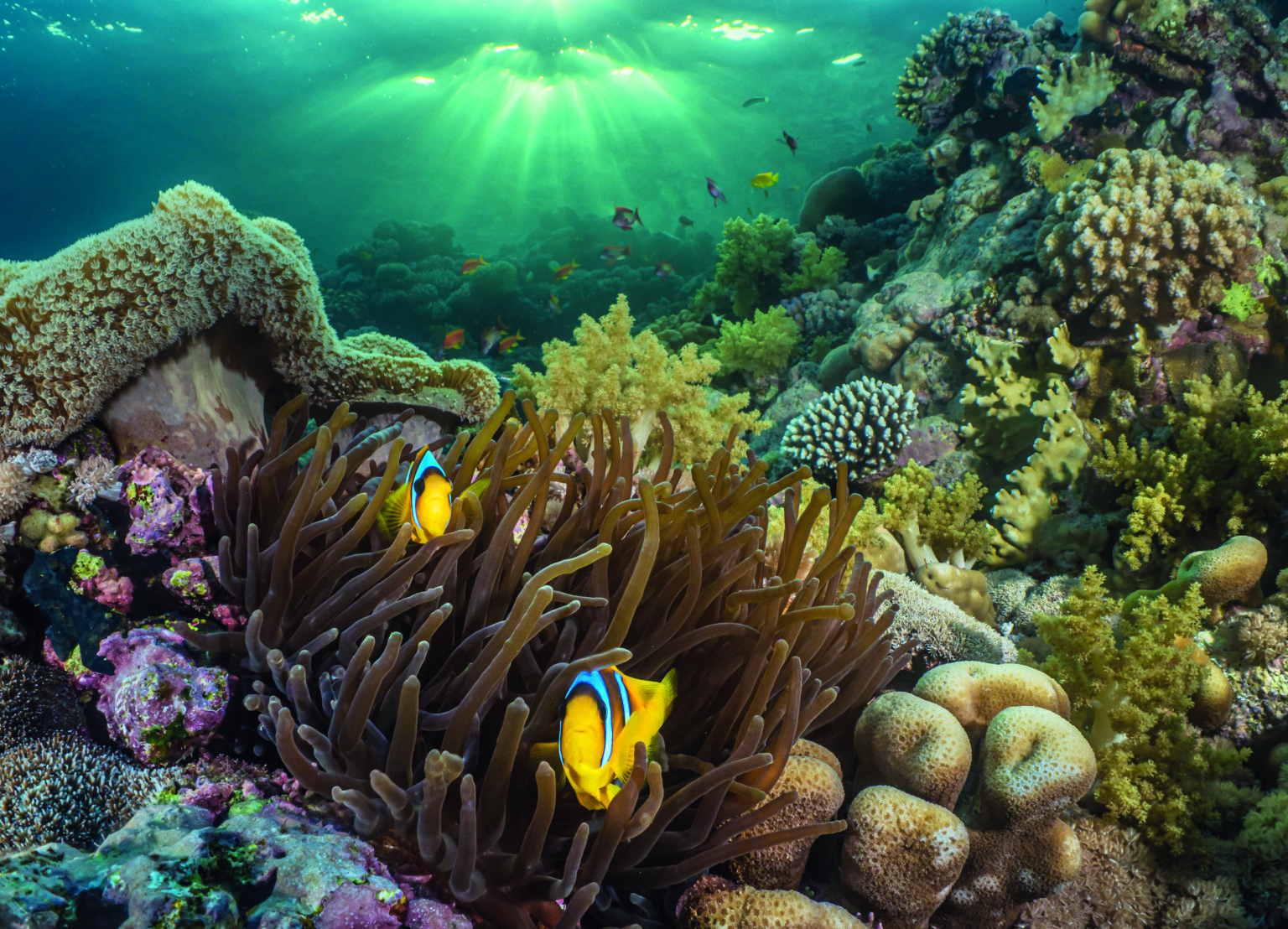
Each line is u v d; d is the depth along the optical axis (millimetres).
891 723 1677
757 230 8875
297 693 1191
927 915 1560
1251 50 5070
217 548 1825
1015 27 7168
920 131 9547
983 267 5516
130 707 1398
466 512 1481
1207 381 3879
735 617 1569
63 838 1316
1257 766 2520
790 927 1302
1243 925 1935
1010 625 3689
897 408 4949
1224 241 4051
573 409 3922
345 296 18219
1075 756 1593
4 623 1654
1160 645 2305
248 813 1209
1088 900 1994
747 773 1377
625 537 1631
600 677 1030
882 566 3854
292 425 2395
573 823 1264
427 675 1451
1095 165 4691
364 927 1038
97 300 1713
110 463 1817
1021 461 4773
